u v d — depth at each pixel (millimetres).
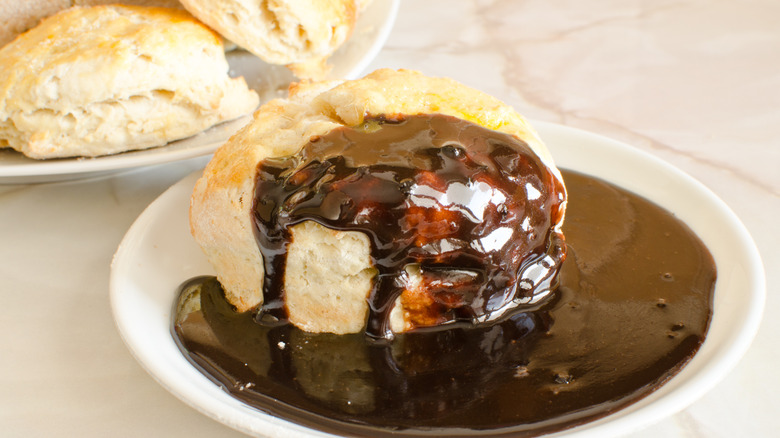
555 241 431
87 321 437
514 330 414
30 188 496
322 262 413
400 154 412
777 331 426
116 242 467
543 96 547
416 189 406
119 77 470
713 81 555
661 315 415
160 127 482
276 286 418
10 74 474
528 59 578
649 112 534
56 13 515
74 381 418
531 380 400
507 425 388
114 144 479
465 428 388
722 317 411
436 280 414
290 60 510
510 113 435
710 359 396
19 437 403
